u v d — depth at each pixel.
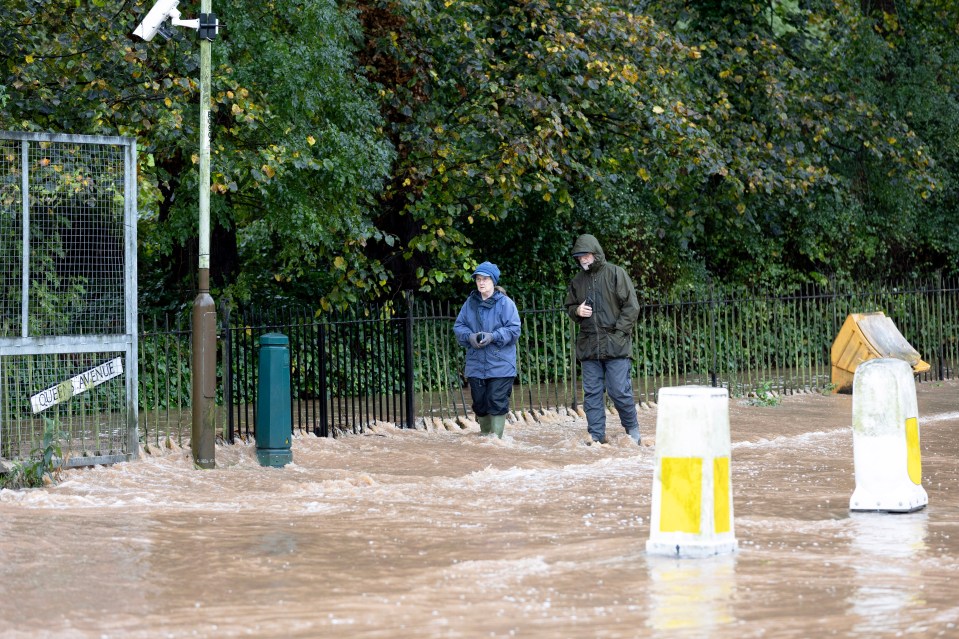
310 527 25.97
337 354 46.62
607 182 61.41
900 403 27.72
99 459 35.88
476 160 57.09
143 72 46.75
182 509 28.77
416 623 17.55
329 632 17.17
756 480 32.84
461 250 58.09
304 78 49.91
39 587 20.44
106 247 36.62
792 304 63.19
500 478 34.03
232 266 64.44
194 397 36.47
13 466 33.19
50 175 35.47
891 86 80.88
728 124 67.81
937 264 88.62
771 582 19.75
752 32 73.00
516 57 59.84
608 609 18.12
